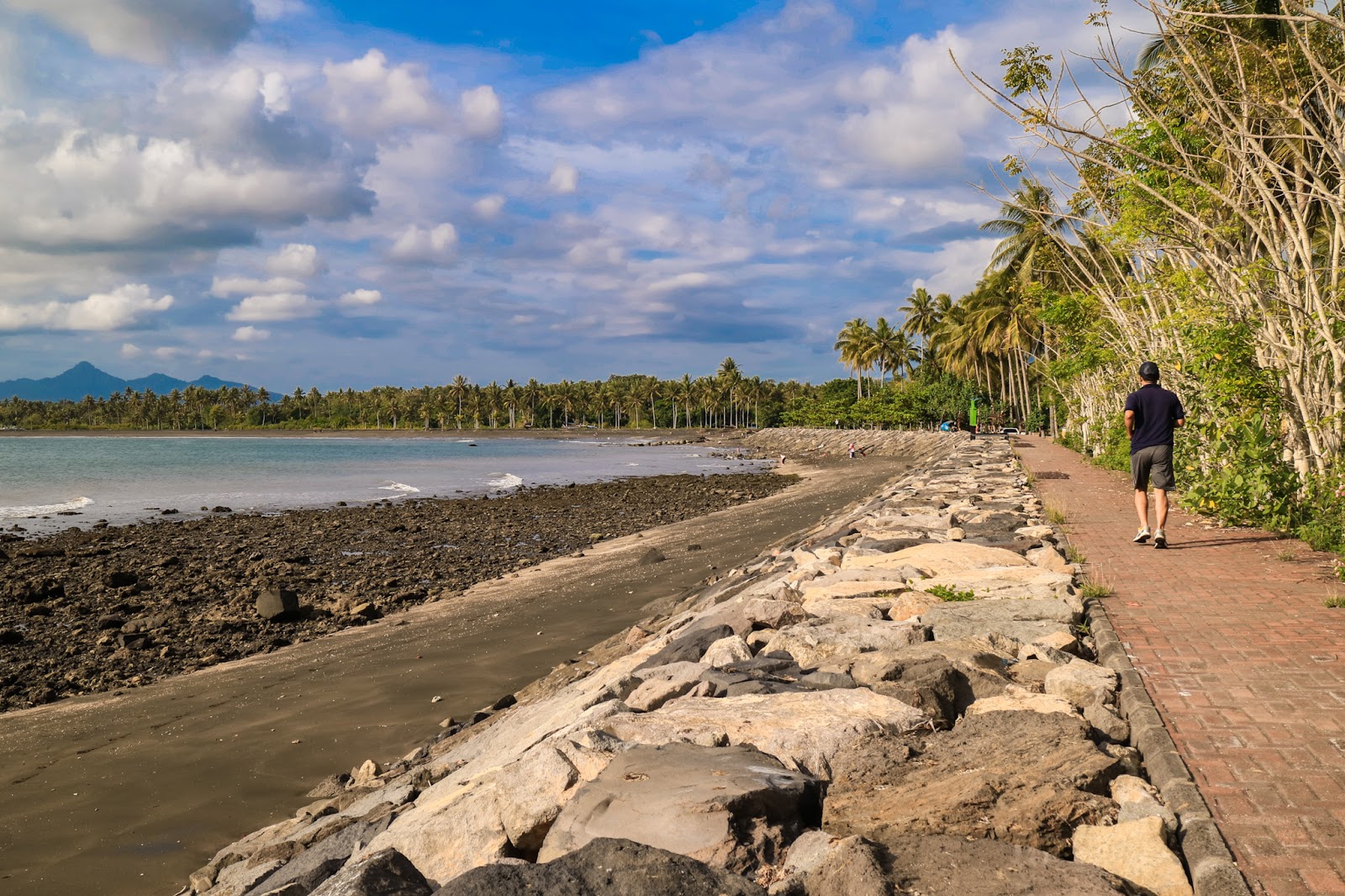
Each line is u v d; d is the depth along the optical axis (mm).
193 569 20750
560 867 2986
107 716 9617
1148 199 11906
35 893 5711
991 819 3350
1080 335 24812
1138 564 8602
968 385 80250
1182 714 4438
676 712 4859
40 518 32406
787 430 127625
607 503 37844
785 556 12727
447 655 11305
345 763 7805
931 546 9969
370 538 26484
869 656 5695
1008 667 5574
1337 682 4816
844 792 3760
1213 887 2867
